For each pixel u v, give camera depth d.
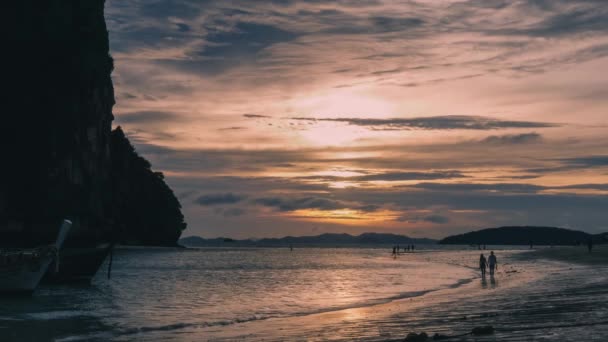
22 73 92.06
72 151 100.38
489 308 19.59
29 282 29.78
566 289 25.41
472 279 42.75
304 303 27.44
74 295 31.25
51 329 18.86
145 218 165.00
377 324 17.38
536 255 85.69
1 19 90.00
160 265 73.44
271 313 23.39
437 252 160.88
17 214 91.50
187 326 19.58
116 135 155.25
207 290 35.53
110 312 23.81
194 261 89.69
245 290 35.56
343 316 21.39
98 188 114.56
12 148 91.88
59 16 95.25
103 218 116.69
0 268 28.94
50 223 94.94
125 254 112.56
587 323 13.65
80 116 103.31
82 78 98.94
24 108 92.00
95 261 37.75
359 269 65.00
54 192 95.06
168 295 31.86
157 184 175.25
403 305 24.75
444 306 22.00
